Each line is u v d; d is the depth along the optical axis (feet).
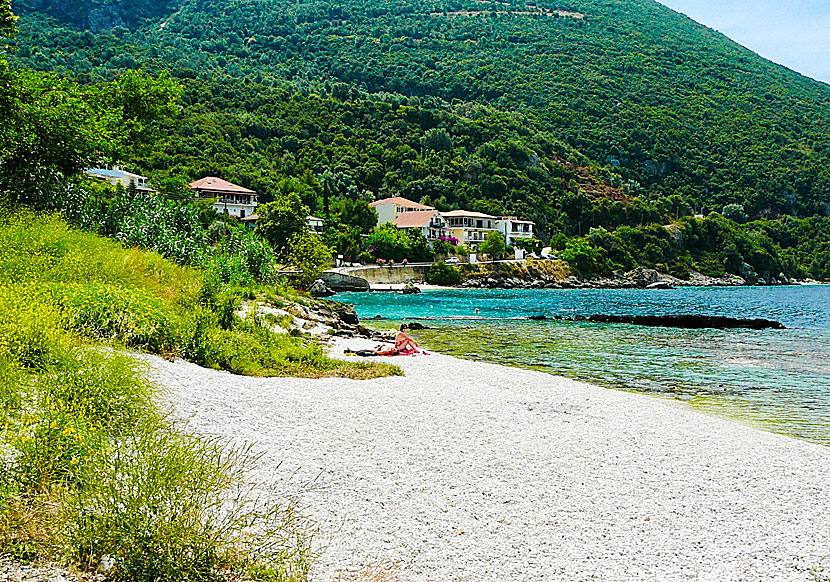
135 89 114.21
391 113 568.00
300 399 38.81
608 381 66.90
